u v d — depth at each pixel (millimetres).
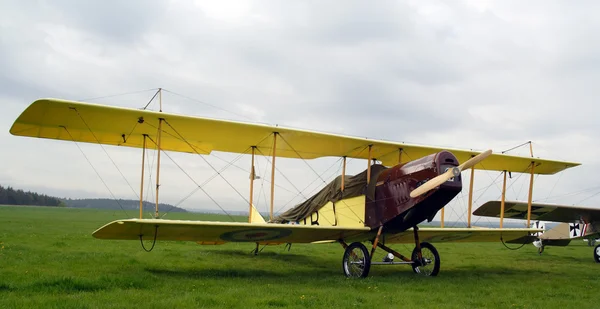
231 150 10102
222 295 5602
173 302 5027
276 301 5320
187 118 7793
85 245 12180
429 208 7984
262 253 12461
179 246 13398
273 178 8508
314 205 10836
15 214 40188
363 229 8602
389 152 10086
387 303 5594
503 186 11523
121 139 9148
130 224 7094
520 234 10281
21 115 7555
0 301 4801
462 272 9562
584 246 20781
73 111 7395
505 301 6074
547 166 11094
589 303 6117
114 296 5277
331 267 9719
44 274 6742
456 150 9914
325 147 9703
